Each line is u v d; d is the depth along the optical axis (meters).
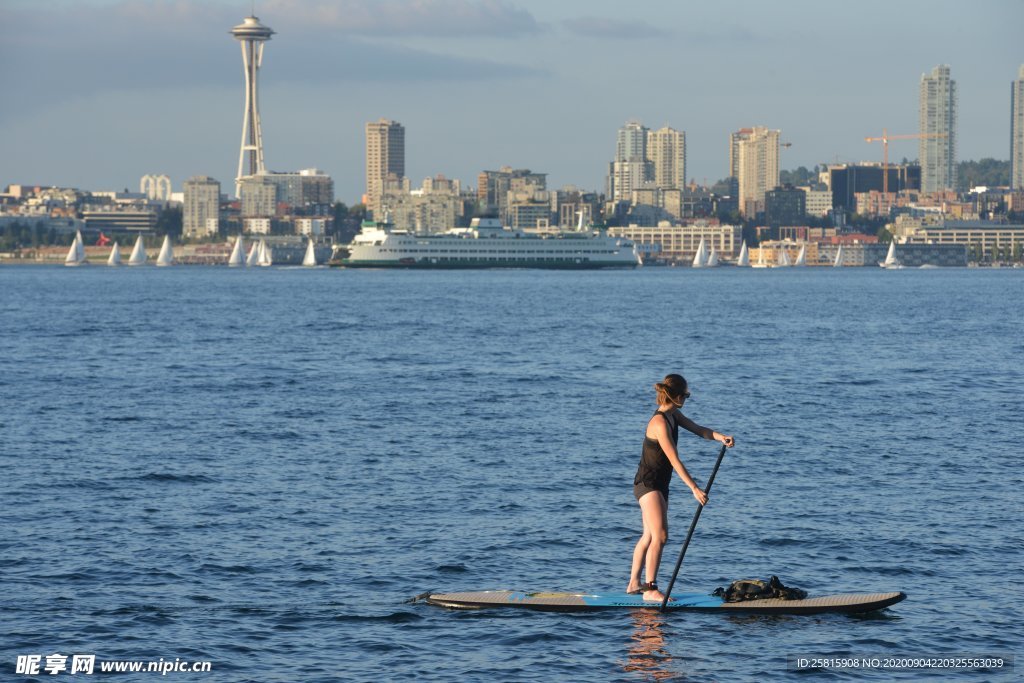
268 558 31.69
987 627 26.22
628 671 23.81
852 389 74.56
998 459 46.75
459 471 44.50
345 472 44.16
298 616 27.05
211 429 55.88
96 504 38.19
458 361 97.25
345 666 24.12
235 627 26.33
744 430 55.41
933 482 41.84
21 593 28.47
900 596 27.11
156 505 38.06
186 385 76.94
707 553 32.19
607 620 26.78
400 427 56.84
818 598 27.36
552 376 83.94
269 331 139.12
